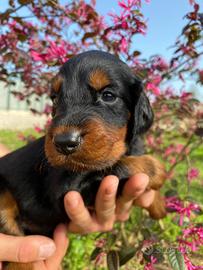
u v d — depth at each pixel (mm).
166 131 351
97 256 247
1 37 288
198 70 292
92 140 163
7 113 1743
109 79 183
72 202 177
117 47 251
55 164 164
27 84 326
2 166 226
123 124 190
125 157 197
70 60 191
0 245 188
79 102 176
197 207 228
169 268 217
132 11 237
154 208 237
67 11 281
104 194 179
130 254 217
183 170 502
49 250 194
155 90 261
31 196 207
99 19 280
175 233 303
